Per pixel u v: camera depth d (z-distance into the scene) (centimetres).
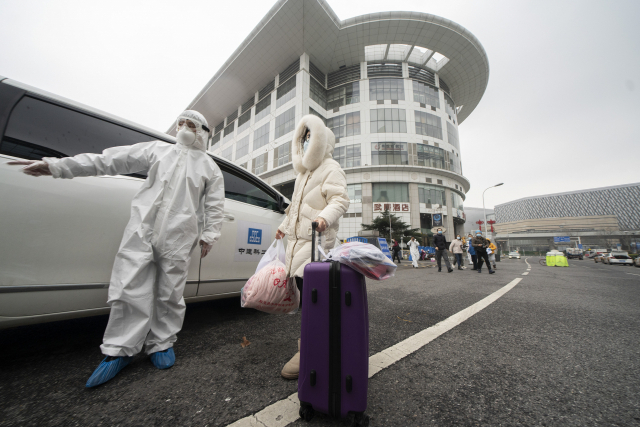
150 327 147
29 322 138
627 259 2162
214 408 107
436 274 773
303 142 173
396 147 2734
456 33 2647
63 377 130
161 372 137
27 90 153
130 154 150
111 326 132
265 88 3241
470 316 260
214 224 165
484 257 795
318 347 102
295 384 129
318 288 105
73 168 136
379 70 2989
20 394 113
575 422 102
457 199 3094
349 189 2748
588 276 766
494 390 126
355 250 101
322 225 125
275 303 146
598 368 150
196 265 207
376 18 2555
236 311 271
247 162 3247
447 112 3114
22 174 139
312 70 2912
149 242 142
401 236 2400
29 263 136
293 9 2397
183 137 163
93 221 158
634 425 100
